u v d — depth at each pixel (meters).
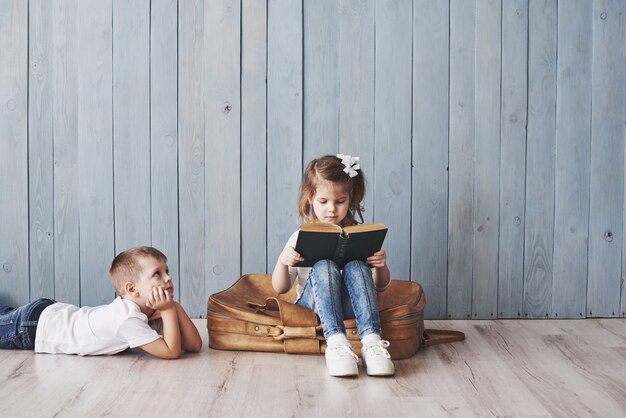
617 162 2.54
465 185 2.52
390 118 2.50
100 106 2.49
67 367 1.90
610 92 2.52
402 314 2.01
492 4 2.48
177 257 2.53
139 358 2.00
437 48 2.48
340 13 2.47
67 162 2.50
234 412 1.56
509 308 2.56
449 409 1.59
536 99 2.51
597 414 1.56
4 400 1.62
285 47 2.47
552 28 2.49
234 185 2.51
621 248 2.56
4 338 2.04
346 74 2.48
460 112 2.50
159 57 2.47
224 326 2.09
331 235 1.95
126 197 2.51
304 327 2.03
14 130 2.49
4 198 2.51
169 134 2.49
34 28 2.47
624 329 2.40
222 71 2.48
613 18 2.50
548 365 1.95
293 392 1.70
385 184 2.51
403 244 2.53
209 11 2.46
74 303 2.53
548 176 2.53
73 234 2.52
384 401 1.64
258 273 2.53
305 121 2.50
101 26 2.47
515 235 2.54
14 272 2.53
